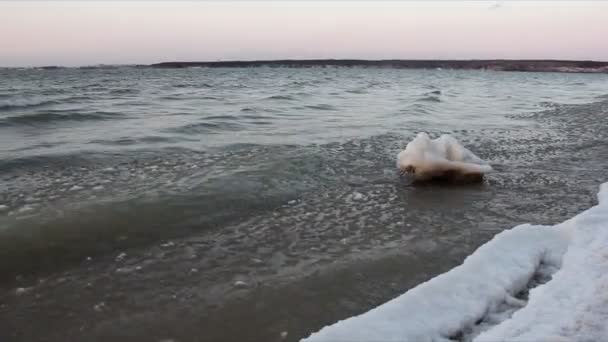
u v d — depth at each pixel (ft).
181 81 155.74
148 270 13.74
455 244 15.60
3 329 10.71
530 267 12.43
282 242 15.90
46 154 27.43
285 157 27.53
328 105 64.75
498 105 71.56
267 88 113.19
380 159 28.48
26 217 17.24
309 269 13.74
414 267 13.83
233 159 27.12
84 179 22.67
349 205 19.90
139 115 48.78
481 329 9.88
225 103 66.44
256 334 10.49
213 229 16.98
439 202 20.38
